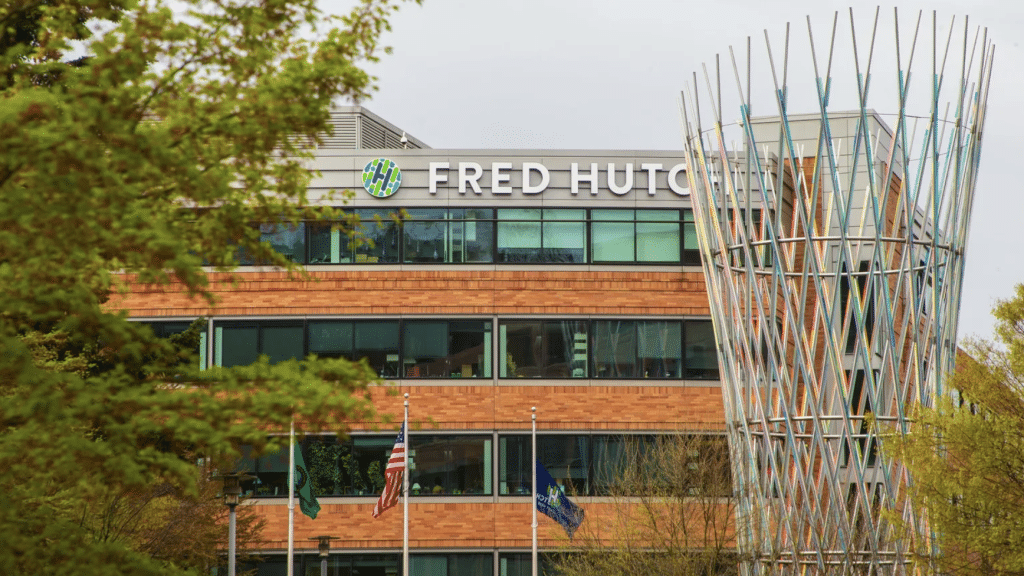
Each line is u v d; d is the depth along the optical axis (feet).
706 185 228.84
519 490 300.40
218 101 91.20
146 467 88.99
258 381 90.33
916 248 228.22
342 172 306.35
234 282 102.17
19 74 95.55
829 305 231.71
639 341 305.53
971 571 204.54
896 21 211.00
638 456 298.56
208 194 87.86
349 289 304.09
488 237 306.55
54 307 84.38
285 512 297.53
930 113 212.84
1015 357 213.66
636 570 245.86
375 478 299.58
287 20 93.97
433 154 308.40
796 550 213.66
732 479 241.14
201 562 252.83
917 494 204.64
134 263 89.20
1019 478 200.23
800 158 237.86
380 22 98.48
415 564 297.74
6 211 77.15
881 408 213.66
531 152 309.42
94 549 91.91
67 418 86.28
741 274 227.40
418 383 301.84
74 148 76.02
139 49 84.84
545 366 304.30
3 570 88.69
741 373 224.94
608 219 308.40
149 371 93.61
